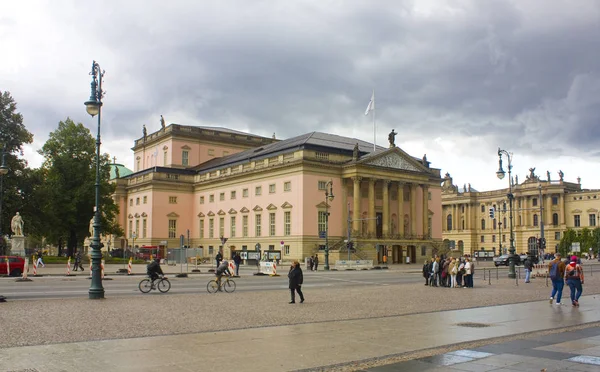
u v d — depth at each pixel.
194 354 16.06
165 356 15.76
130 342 17.97
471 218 194.50
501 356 15.79
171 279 55.28
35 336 19.02
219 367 14.41
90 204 101.88
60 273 62.81
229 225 117.62
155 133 145.62
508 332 20.27
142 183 128.62
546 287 45.25
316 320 23.67
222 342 18.08
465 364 14.77
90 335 19.34
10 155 82.88
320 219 101.19
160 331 20.36
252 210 111.12
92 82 35.72
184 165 136.62
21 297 34.62
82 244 113.75
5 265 57.19
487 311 27.27
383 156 107.50
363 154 109.94
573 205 175.38
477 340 18.48
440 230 125.19
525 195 181.25
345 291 40.91
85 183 99.94
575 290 31.31
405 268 88.44
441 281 46.81
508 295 37.06
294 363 14.92
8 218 84.06
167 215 126.12
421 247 111.81
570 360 15.20
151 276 39.12
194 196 130.62
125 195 138.88
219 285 40.19
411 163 113.50
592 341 18.34
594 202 170.25
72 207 96.88
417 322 23.12
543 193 177.50
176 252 76.31
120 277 57.09
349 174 103.75
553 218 177.50
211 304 30.48
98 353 16.14
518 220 183.00
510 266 60.03
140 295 36.53
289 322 23.00
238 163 117.00
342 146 110.81
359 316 25.20
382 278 60.66
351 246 87.81
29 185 85.12
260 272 66.25
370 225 105.94
